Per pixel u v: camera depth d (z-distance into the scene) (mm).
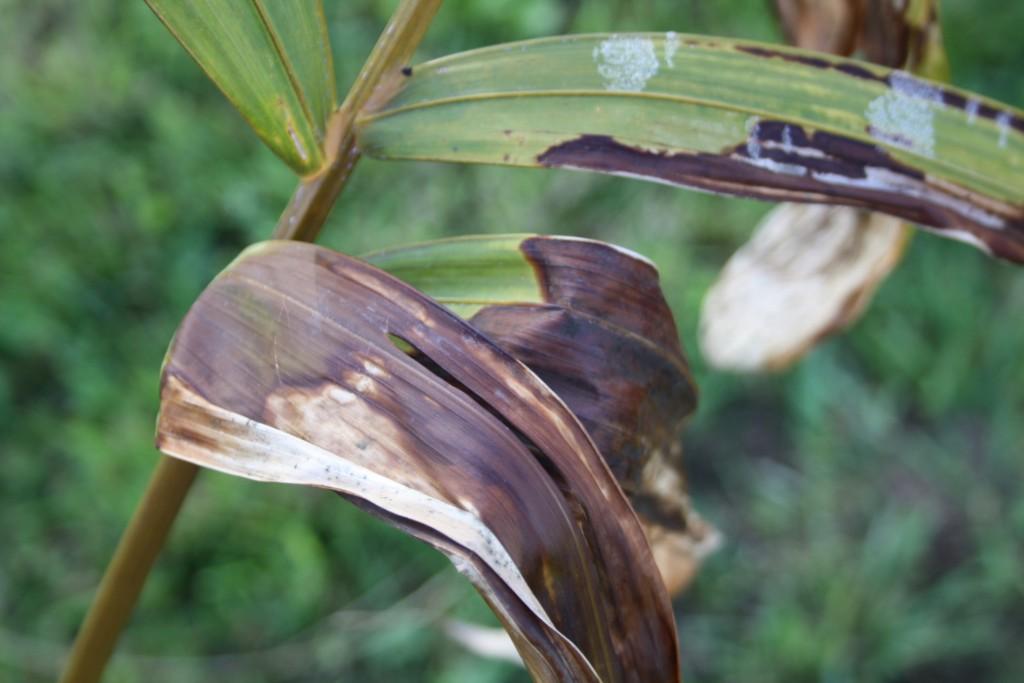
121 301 1541
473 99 562
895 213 565
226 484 1390
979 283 1599
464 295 561
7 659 1318
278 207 1606
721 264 1601
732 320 737
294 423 508
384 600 1374
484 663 1322
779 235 733
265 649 1355
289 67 549
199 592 1378
